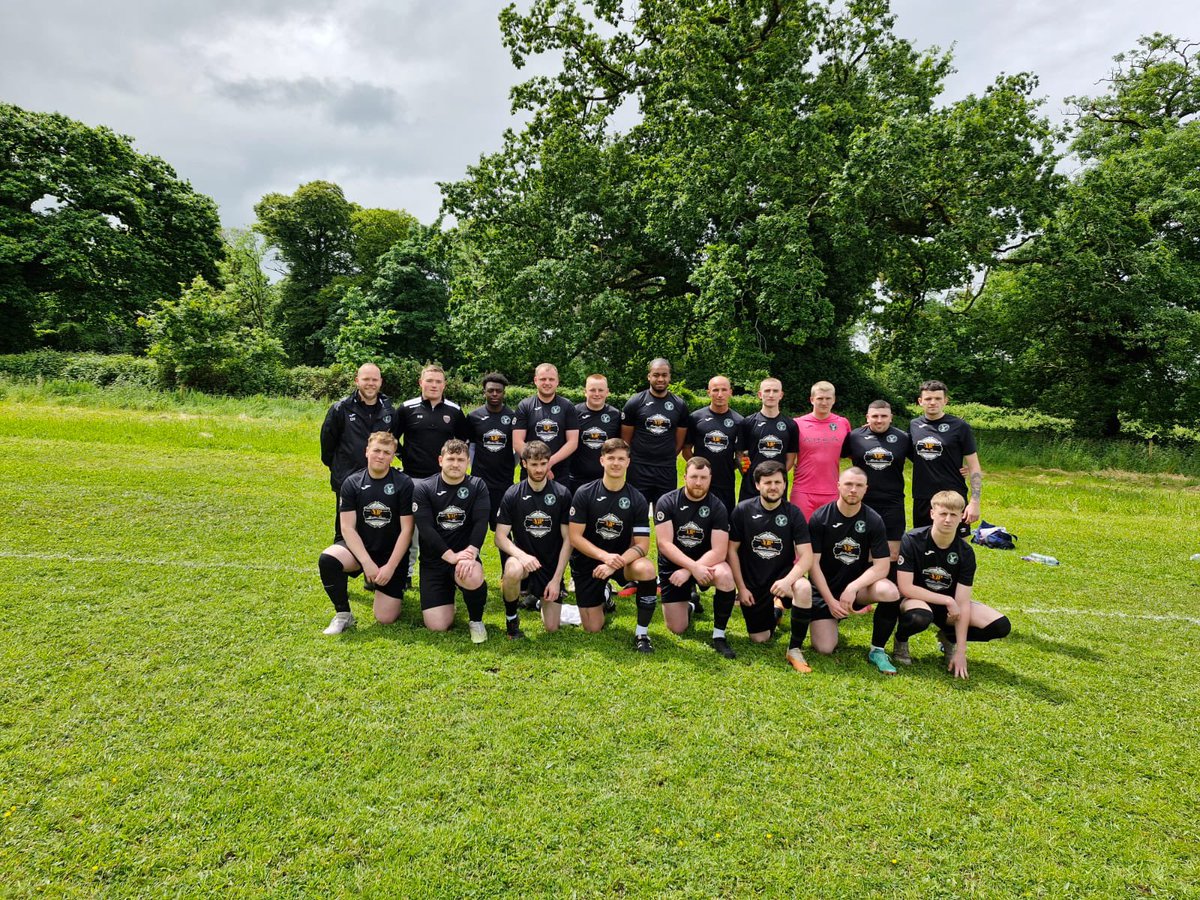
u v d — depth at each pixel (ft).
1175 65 71.36
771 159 49.16
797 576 14.80
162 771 9.52
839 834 8.90
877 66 57.57
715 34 52.03
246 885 7.61
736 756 10.59
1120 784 10.34
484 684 12.59
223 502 25.90
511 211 58.80
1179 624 17.63
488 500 15.47
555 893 7.70
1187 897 8.05
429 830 8.59
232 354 71.61
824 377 72.38
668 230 52.65
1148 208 60.54
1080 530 29.63
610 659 14.12
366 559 14.78
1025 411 95.61
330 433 18.48
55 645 13.14
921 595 14.43
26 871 7.64
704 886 7.89
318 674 12.62
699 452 19.63
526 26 57.62
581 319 55.98
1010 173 50.44
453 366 110.83
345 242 141.38
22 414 45.27
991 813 9.49
